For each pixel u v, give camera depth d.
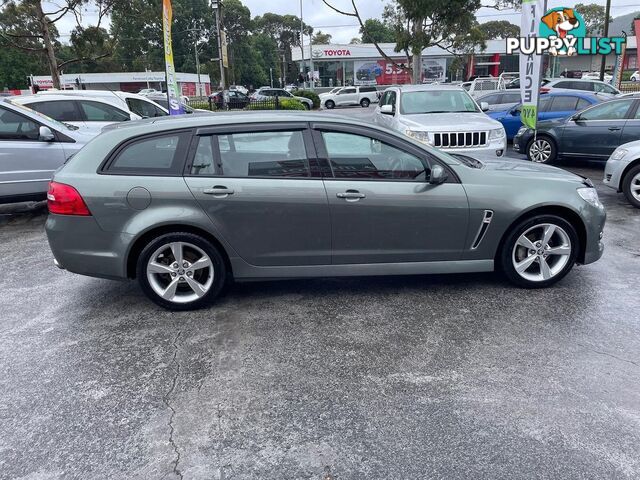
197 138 3.95
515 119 13.27
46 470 2.43
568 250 4.30
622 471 2.36
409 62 26.17
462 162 4.25
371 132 4.02
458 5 19.75
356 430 2.68
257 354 3.47
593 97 12.09
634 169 7.29
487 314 3.97
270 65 98.69
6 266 5.39
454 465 2.42
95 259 3.94
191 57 76.00
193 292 4.17
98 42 19.03
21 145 6.88
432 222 4.09
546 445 2.53
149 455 2.53
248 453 2.53
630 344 3.47
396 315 4.00
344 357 3.41
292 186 3.93
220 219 3.91
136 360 3.42
